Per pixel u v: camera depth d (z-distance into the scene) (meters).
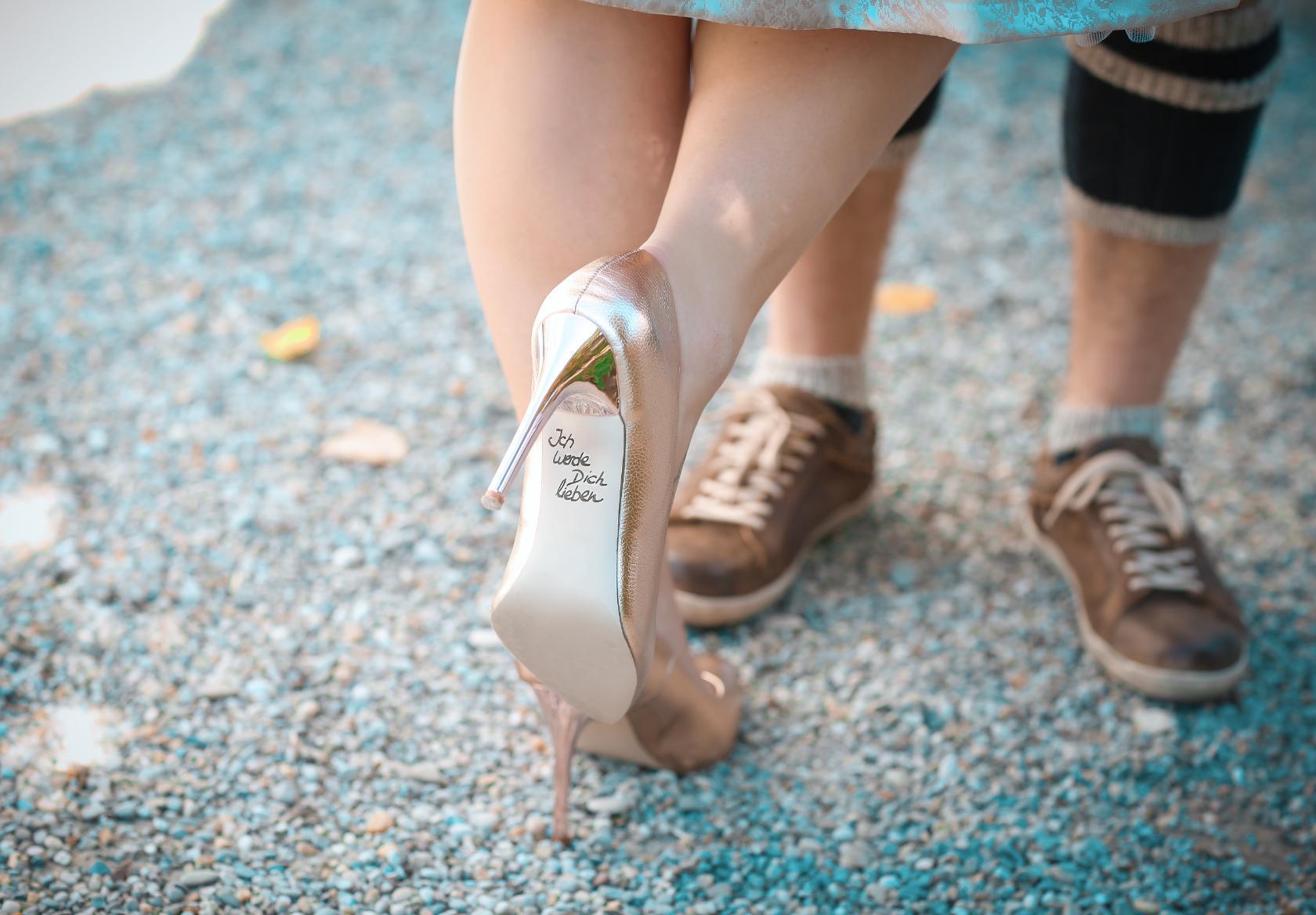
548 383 0.77
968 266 2.36
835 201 0.88
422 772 1.22
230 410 1.79
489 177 0.93
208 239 2.22
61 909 1.02
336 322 2.04
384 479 1.69
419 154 2.58
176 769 1.19
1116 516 1.48
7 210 2.23
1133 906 1.14
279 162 2.49
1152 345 1.48
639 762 1.23
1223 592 1.44
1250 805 1.27
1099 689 1.42
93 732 1.23
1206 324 2.23
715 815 1.20
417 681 1.35
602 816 1.18
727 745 1.25
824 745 1.31
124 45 2.86
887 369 2.05
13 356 1.85
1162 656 1.38
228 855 1.09
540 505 0.84
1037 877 1.16
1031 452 1.86
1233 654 1.38
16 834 1.09
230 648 1.37
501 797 1.20
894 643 1.48
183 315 2.00
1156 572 1.44
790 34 0.85
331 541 1.56
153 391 1.81
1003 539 1.68
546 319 0.78
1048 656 1.47
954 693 1.40
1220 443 1.91
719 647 1.45
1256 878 1.18
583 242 0.93
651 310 0.79
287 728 1.26
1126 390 1.51
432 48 3.00
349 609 1.45
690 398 0.86
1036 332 2.18
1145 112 1.31
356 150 2.57
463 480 1.70
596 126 0.92
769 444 1.51
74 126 2.53
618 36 0.91
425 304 2.12
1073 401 1.56
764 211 0.85
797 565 1.53
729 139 0.85
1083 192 1.40
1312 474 1.85
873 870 1.15
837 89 0.85
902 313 2.21
